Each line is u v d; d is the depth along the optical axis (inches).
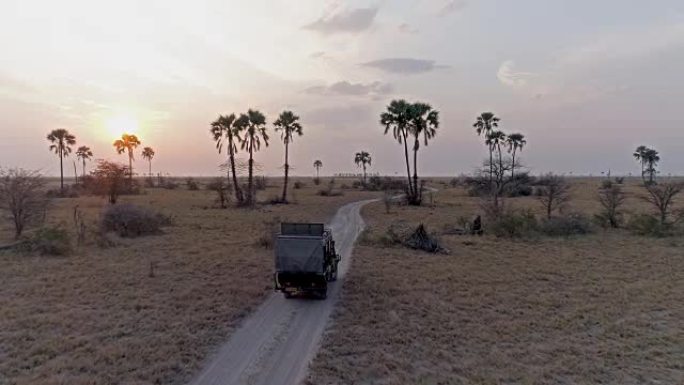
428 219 1576.0
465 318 536.7
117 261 819.4
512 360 421.4
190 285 655.8
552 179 2464.3
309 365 403.2
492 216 1365.7
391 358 418.0
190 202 2250.2
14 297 584.7
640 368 406.6
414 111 2110.0
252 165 2124.8
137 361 396.8
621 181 4448.8
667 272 778.2
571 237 1178.6
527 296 633.6
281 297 621.3
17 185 1066.1
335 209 1972.2
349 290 657.6
